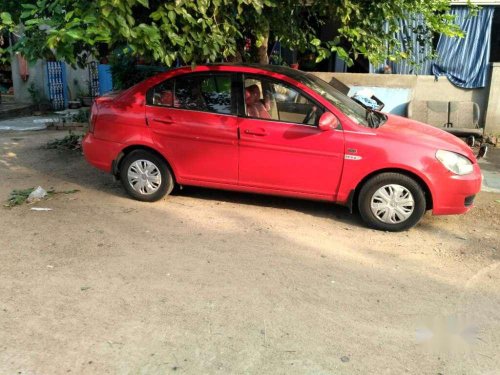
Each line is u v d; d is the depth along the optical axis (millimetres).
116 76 8836
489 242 4883
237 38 5996
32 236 4738
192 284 3885
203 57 5055
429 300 3756
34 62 4590
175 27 4637
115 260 4266
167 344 3135
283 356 3047
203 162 5430
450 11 9477
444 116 9383
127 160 5691
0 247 4484
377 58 6344
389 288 3916
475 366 3016
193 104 5410
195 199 5898
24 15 4379
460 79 9773
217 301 3645
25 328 3264
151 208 5574
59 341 3139
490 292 3904
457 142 5160
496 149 9047
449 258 4504
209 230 4977
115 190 6207
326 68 10875
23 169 7156
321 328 3348
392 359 3053
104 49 5824
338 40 5992
